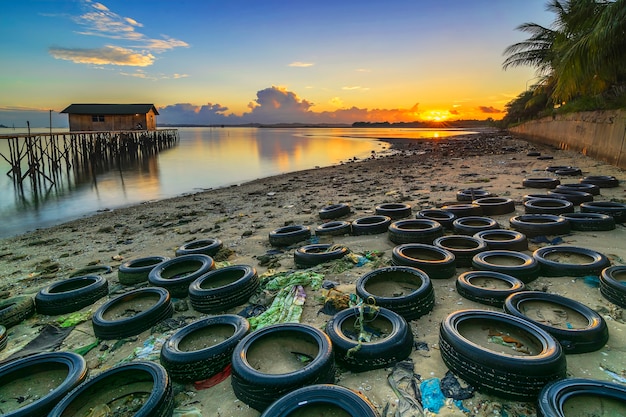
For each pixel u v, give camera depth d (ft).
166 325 16.20
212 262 21.01
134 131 137.80
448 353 11.67
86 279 20.56
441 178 52.29
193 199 52.70
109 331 15.55
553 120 88.94
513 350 11.69
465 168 61.52
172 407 11.00
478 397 10.69
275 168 93.35
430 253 19.94
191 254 22.43
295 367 11.75
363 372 12.05
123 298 17.69
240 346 12.11
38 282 23.57
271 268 21.95
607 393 9.50
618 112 48.85
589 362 11.74
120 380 11.59
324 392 9.80
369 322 14.01
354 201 40.32
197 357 12.31
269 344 12.59
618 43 42.37
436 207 32.89
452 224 25.30
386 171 68.64
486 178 47.73
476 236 21.71
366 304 14.65
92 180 80.84
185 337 13.98
